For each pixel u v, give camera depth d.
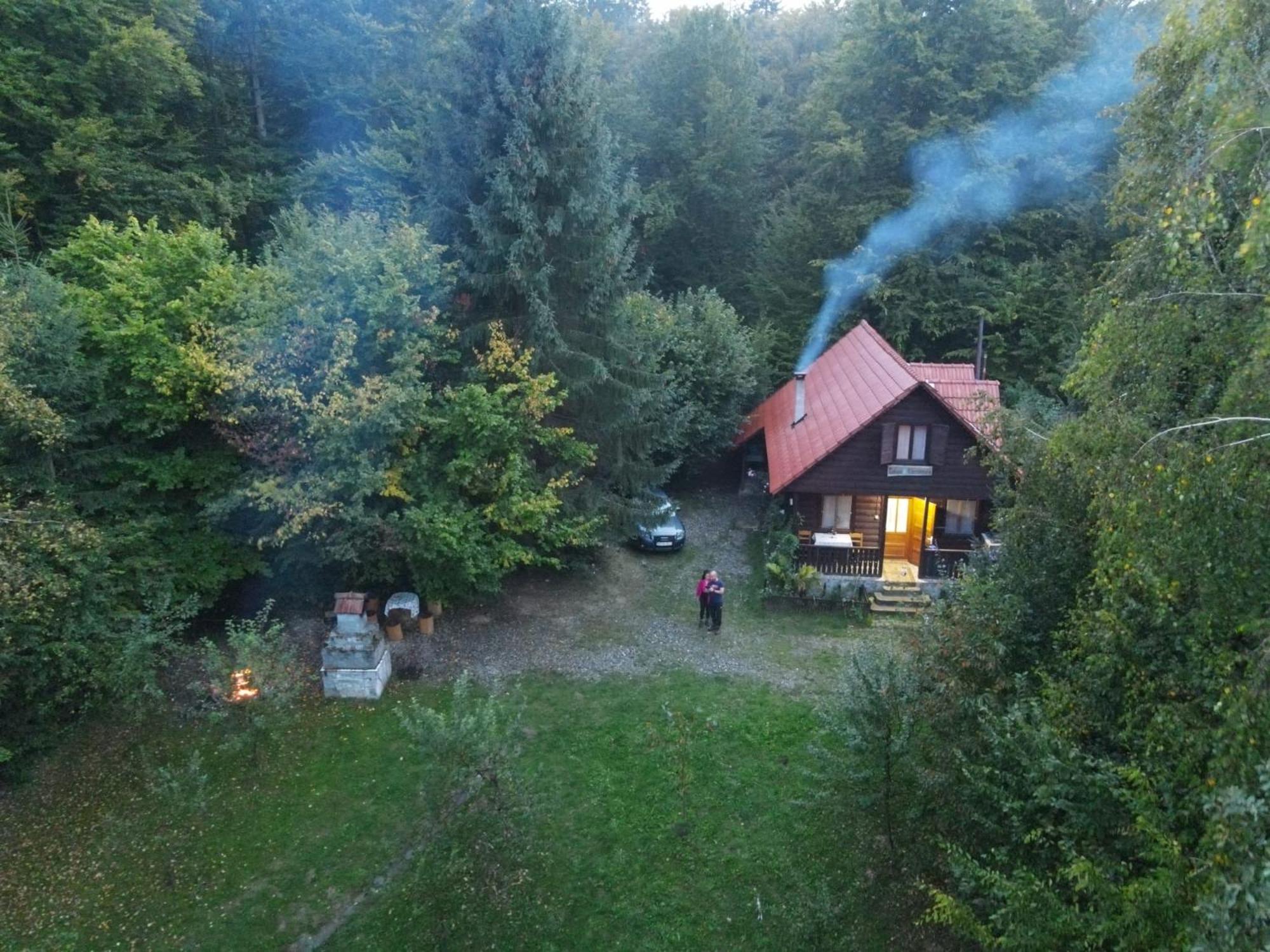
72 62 22.11
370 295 15.80
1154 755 7.60
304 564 17.98
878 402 20.45
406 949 10.68
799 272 32.94
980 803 9.38
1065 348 26.53
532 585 21.03
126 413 15.48
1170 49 9.89
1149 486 7.82
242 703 13.76
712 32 36.69
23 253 18.31
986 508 21.77
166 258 16.25
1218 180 8.70
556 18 17.34
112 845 12.15
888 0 29.38
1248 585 6.96
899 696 10.31
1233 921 5.09
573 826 12.84
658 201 34.34
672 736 14.95
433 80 19.27
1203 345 8.76
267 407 15.66
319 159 26.75
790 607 20.31
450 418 16.75
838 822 11.73
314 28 28.89
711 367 27.17
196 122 27.62
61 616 12.73
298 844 12.34
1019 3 29.55
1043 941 6.82
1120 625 8.45
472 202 18.39
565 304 19.36
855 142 30.52
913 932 10.27
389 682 16.50
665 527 23.50
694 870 12.05
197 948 10.62
